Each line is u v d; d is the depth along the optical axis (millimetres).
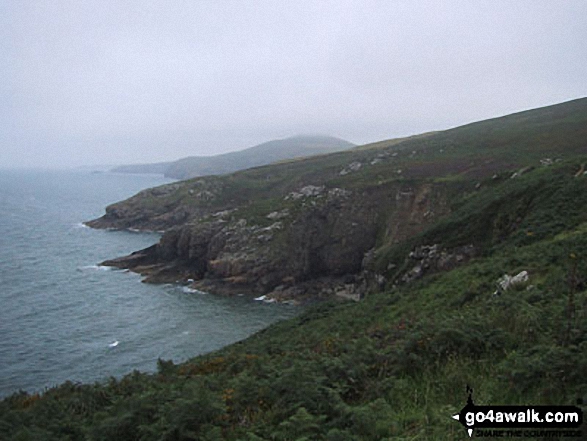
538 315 11570
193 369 17516
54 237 111812
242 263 71812
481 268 26469
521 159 75938
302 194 87938
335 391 9320
